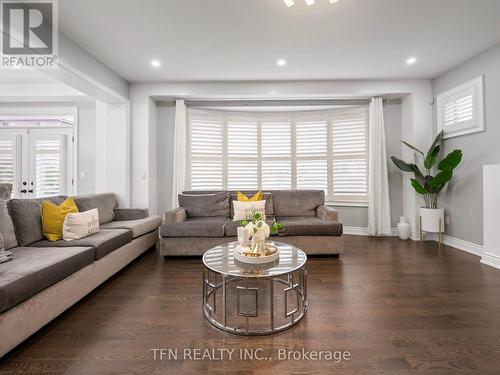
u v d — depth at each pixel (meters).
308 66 3.44
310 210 3.88
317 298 2.07
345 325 1.70
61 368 1.32
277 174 4.85
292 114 4.83
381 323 1.72
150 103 4.11
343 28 2.57
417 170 3.66
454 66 3.47
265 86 3.98
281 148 4.85
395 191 4.30
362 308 1.91
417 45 2.92
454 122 3.50
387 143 4.30
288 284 2.29
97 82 3.21
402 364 1.35
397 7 2.26
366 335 1.59
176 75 3.72
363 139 4.39
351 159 4.50
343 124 4.53
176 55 3.12
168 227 3.09
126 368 1.33
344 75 3.75
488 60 3.03
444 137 3.67
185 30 2.60
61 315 1.83
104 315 1.83
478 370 1.29
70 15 2.35
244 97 4.09
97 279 2.18
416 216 3.95
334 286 2.30
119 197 3.93
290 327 1.67
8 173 4.57
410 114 3.99
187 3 2.20
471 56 3.20
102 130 3.98
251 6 2.23
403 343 1.51
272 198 3.91
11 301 1.34
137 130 4.03
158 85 4.00
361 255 3.21
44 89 4.14
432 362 1.36
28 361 1.37
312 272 2.65
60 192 4.62
